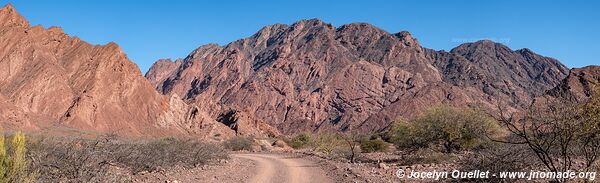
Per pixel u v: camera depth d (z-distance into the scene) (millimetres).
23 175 8133
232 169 21250
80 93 85375
